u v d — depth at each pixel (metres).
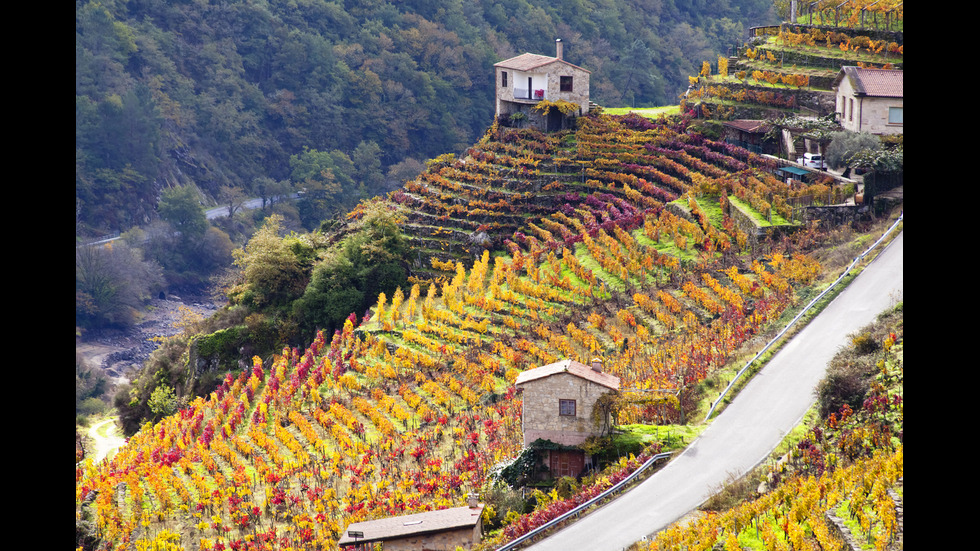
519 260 81.94
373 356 75.75
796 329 57.19
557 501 45.84
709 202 80.38
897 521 34.94
